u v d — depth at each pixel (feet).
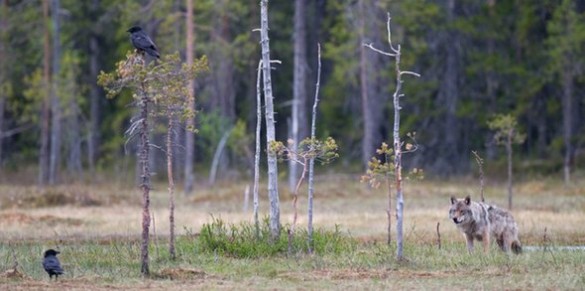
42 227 93.56
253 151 185.06
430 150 182.60
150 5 160.15
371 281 54.75
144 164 55.72
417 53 176.65
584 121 187.93
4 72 184.14
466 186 156.15
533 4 185.37
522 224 91.71
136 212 113.80
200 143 186.50
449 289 51.39
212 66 171.01
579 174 171.42
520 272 57.57
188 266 61.31
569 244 77.82
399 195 61.31
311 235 67.00
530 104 182.91
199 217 104.68
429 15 170.09
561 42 165.78
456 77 178.29
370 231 86.79
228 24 179.11
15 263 60.03
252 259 64.80
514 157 186.39
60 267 55.52
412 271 58.54
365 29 161.58
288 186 158.92
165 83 56.80
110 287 52.75
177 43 163.84
